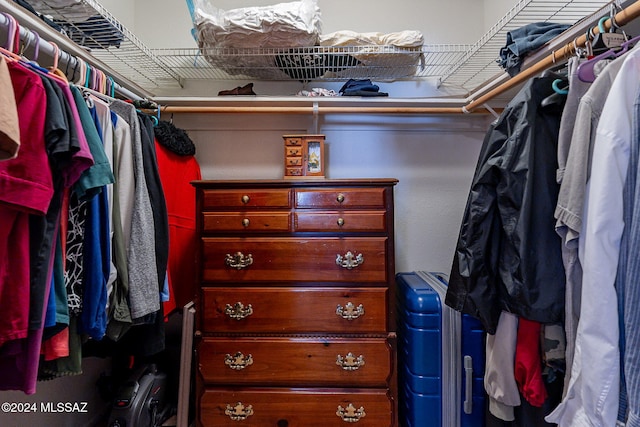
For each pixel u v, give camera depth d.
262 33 1.36
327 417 1.24
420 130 1.77
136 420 1.23
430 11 1.79
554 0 1.14
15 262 0.64
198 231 1.28
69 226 0.80
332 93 1.61
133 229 0.98
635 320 0.59
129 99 1.37
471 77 1.68
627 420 0.59
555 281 0.82
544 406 0.91
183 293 1.52
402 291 1.42
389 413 1.22
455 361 1.23
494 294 0.93
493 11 1.70
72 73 1.01
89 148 0.78
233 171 1.77
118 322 0.93
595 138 0.68
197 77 1.80
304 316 1.24
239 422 1.25
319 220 1.24
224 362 1.25
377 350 1.23
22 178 0.63
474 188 0.96
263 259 1.25
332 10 1.77
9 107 0.58
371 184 1.25
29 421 1.15
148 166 1.08
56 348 0.76
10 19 0.75
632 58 0.67
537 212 0.83
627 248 0.62
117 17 1.63
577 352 0.70
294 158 1.47
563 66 0.96
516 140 0.86
